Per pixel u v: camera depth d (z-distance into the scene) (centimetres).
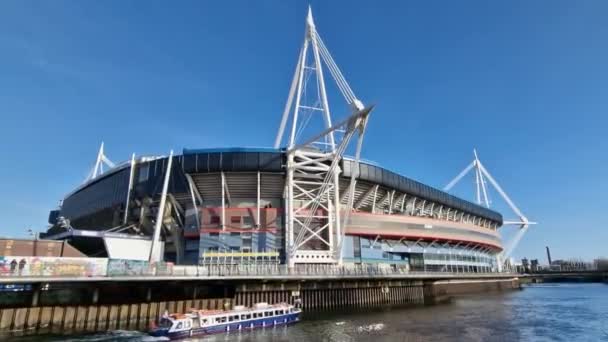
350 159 6256
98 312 3456
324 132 5084
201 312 3250
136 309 3616
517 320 4050
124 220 6316
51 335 3034
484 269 9788
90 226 7650
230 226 5625
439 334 3197
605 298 7125
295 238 5778
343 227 5419
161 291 3962
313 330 3281
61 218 5934
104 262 3403
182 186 5894
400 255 7094
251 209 5725
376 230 6581
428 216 8612
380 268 5541
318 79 6200
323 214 5984
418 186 7819
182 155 5841
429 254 7600
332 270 4859
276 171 5728
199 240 5653
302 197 6153
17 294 3262
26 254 4003
